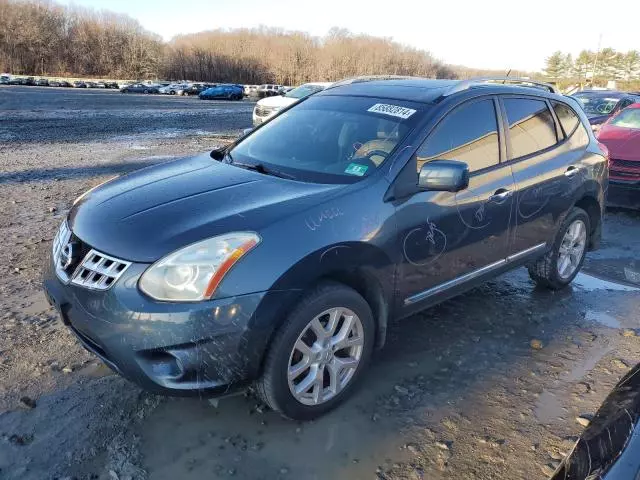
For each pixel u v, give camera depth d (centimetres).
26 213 670
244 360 248
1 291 429
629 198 746
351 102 383
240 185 303
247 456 259
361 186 297
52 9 8456
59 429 273
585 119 471
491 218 362
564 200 429
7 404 290
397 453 264
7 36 7850
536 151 406
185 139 1554
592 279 507
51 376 316
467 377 332
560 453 268
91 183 877
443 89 367
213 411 291
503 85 401
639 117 869
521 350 368
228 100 4928
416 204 310
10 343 349
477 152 358
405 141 321
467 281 362
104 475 245
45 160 1105
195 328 237
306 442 270
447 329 393
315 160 337
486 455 265
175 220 263
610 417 185
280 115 416
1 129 1662
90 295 253
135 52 8656
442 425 286
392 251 299
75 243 278
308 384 275
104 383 312
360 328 292
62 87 5744
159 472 248
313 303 263
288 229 260
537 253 424
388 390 315
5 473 243
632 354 367
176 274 241
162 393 246
